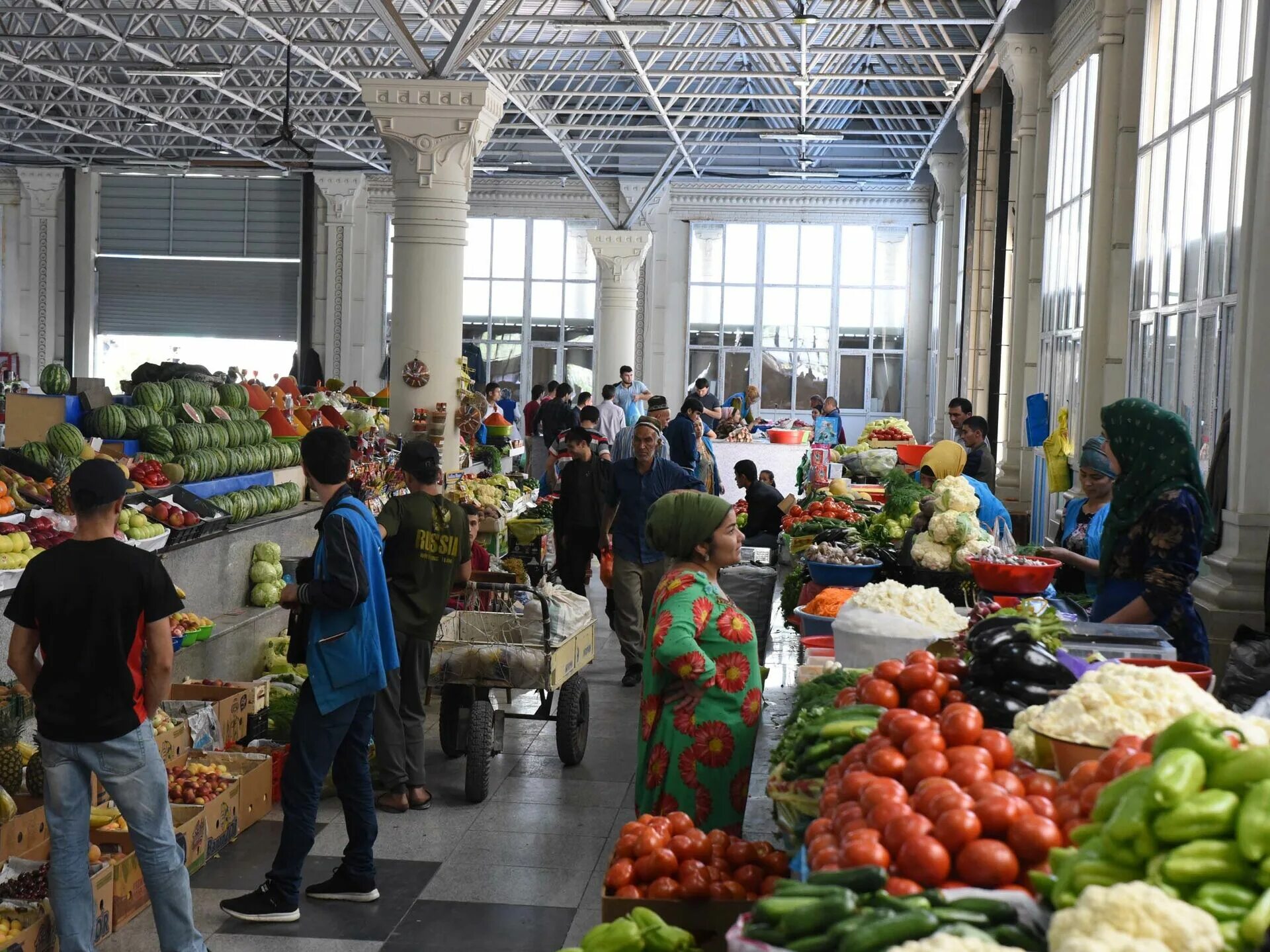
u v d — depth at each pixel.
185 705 5.80
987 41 14.20
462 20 11.22
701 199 25.27
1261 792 1.75
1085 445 5.70
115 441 7.92
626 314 24.05
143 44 16.39
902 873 2.06
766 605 8.49
